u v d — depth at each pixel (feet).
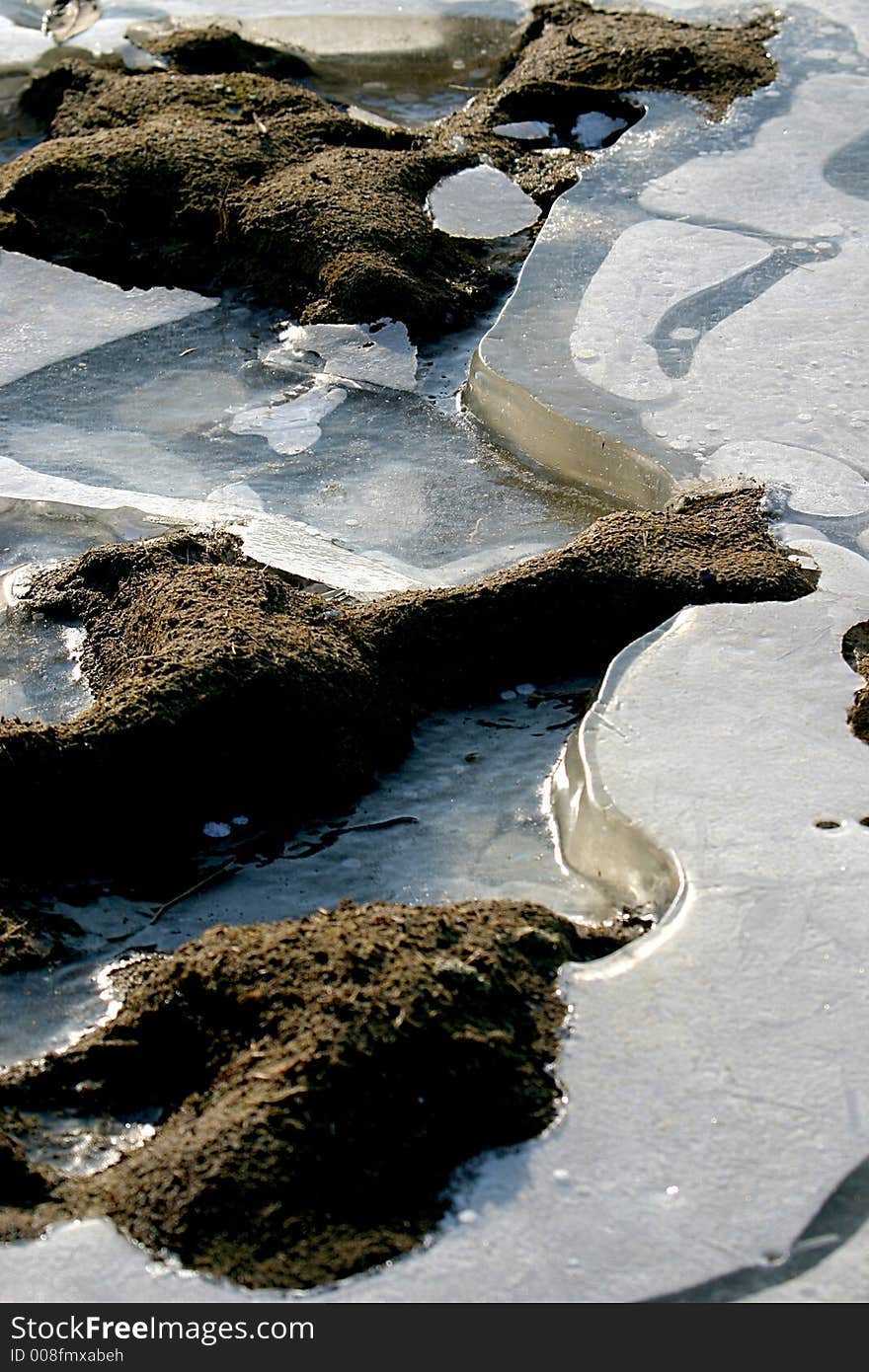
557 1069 16.39
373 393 32.48
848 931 17.94
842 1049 16.53
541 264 35.09
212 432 31.22
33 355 33.83
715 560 25.02
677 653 22.98
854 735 21.16
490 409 31.24
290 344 33.99
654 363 31.24
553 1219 14.92
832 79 42.39
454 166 39.06
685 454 28.35
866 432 28.76
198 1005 17.35
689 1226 14.82
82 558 25.49
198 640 22.00
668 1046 16.62
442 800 21.80
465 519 28.40
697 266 34.55
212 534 26.40
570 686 23.97
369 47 47.83
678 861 19.01
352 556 26.94
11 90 44.47
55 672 23.72
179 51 45.39
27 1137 16.40
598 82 42.42
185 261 36.60
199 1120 15.84
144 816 20.80
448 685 23.72
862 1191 15.11
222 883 20.31
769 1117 15.81
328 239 35.06
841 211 36.50
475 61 47.03
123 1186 15.33
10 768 20.12
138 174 37.70
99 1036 17.38
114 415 31.89
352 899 19.75
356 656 22.89
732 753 20.86
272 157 38.60
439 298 34.53
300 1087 15.60
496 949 17.47
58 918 19.63
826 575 24.82
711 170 38.58
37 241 37.60
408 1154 15.40
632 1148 15.56
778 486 27.17
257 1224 14.75
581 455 29.37
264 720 21.40
